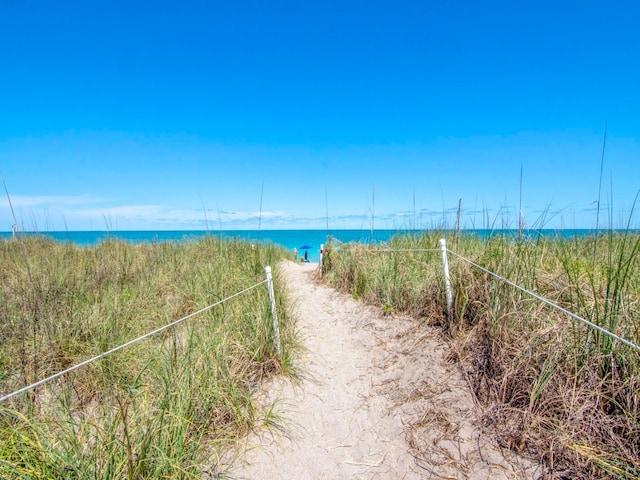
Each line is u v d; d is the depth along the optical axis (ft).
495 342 11.50
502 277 12.17
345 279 23.56
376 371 13.91
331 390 12.90
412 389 12.25
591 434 8.54
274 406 11.44
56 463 7.11
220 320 14.62
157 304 17.60
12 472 6.92
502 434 9.52
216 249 27.68
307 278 29.60
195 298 18.07
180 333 14.08
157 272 22.65
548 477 8.20
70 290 18.10
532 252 14.23
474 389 11.31
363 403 12.13
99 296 17.58
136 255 29.27
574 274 13.21
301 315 19.70
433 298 16.62
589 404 8.93
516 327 11.68
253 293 17.03
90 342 13.39
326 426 11.00
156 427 8.27
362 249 24.31
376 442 10.30
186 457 8.33
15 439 7.76
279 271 26.16
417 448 9.79
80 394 10.81
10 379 10.94
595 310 10.91
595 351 9.73
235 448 9.53
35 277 19.76
